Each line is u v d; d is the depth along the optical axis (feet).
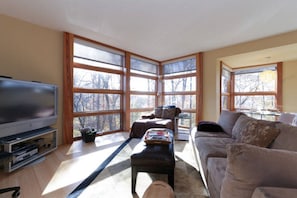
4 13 8.05
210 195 4.75
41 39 9.48
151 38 11.32
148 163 5.19
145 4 7.24
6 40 8.22
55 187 5.55
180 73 16.66
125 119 14.58
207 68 14.16
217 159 5.01
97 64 12.71
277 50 11.15
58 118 10.23
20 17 8.48
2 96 6.38
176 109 14.01
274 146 4.76
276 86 14.64
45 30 9.66
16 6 7.43
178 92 16.85
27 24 8.95
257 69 15.90
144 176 6.38
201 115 14.35
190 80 15.87
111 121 13.98
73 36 10.75
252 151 2.55
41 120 8.25
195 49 13.82
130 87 15.39
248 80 16.55
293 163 2.37
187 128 15.85
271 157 2.45
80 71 11.74
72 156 8.34
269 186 2.33
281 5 7.18
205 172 5.49
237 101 17.28
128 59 14.64
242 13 7.91
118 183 5.85
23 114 7.27
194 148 8.51
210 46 12.98
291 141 4.25
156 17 8.39
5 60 8.20
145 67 16.96
